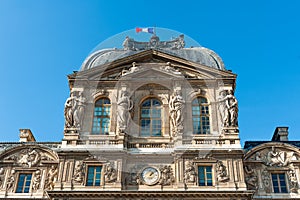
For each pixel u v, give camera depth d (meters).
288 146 46.97
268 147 47.12
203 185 42.25
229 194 40.62
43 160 46.81
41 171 46.25
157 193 40.91
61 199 41.00
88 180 42.88
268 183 45.09
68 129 45.62
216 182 42.12
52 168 46.09
